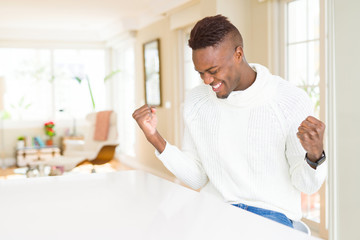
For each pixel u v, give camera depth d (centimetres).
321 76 296
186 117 124
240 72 107
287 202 113
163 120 559
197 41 100
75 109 777
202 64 102
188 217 71
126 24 632
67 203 82
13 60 741
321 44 294
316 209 316
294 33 324
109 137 577
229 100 111
